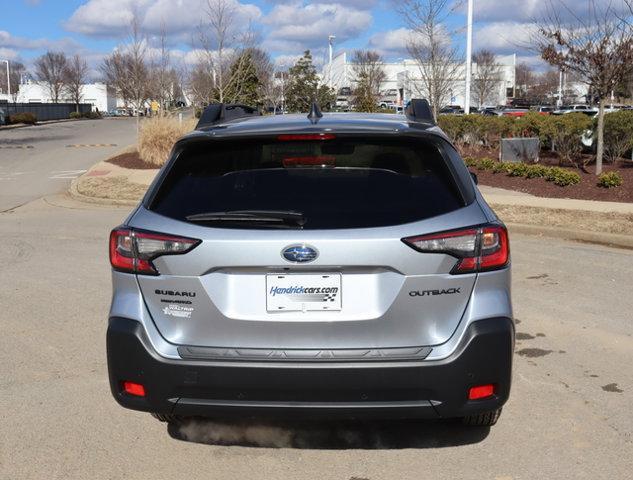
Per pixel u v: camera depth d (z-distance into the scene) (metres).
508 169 15.54
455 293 3.11
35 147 31.67
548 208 11.54
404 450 3.69
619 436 3.81
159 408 3.23
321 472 3.49
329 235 3.04
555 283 7.23
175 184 3.39
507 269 3.24
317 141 3.38
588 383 4.57
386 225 3.07
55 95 90.88
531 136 19.28
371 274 3.08
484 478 3.40
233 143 3.43
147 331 3.21
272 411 3.12
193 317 3.17
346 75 47.56
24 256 9.08
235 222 3.13
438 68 24.36
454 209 3.18
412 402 3.09
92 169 20.69
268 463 3.59
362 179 3.27
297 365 3.06
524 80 73.56
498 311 3.15
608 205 11.77
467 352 3.07
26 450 3.76
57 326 5.98
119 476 3.49
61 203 15.38
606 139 16.47
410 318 3.08
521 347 5.29
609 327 5.74
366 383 3.05
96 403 4.37
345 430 3.93
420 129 3.43
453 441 3.78
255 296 3.12
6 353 5.31
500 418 4.05
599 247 9.21
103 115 87.31
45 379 4.78
